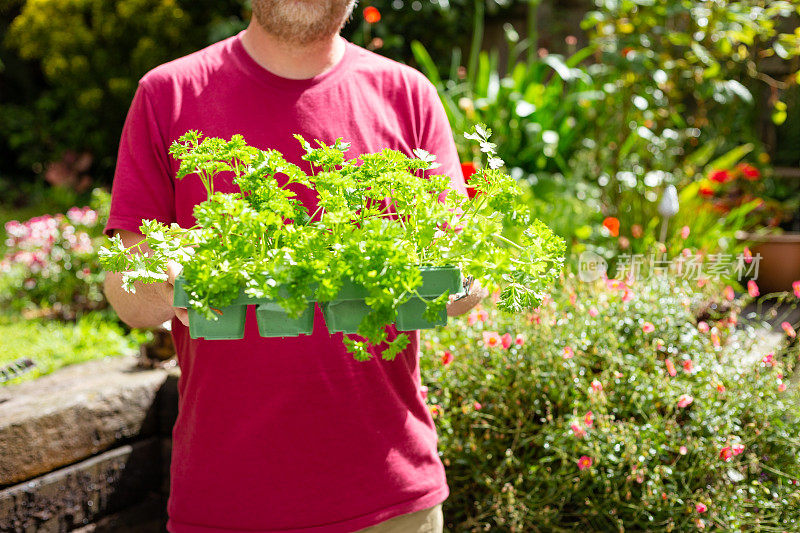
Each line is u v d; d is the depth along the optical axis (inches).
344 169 42.7
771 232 172.7
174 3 255.6
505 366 86.5
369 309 37.1
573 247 130.7
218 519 50.3
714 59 161.8
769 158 205.6
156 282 42.6
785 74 199.5
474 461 84.9
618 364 86.2
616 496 77.2
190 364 52.2
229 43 53.9
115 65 270.4
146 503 95.7
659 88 159.2
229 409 50.0
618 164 156.8
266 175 41.4
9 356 109.6
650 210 142.0
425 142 56.5
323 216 38.2
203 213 35.9
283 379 49.3
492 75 182.4
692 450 78.1
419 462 53.2
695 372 84.0
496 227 37.3
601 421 78.1
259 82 51.8
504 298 37.6
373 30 227.9
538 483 80.7
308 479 49.7
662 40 161.8
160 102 51.1
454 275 37.0
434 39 235.6
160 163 51.1
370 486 50.7
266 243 37.8
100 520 90.1
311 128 51.9
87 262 139.2
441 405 85.9
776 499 77.3
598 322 89.0
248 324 49.3
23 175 309.0
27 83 307.0
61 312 133.1
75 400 86.4
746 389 82.7
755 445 82.3
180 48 259.4
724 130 184.4
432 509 54.0
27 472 81.1
